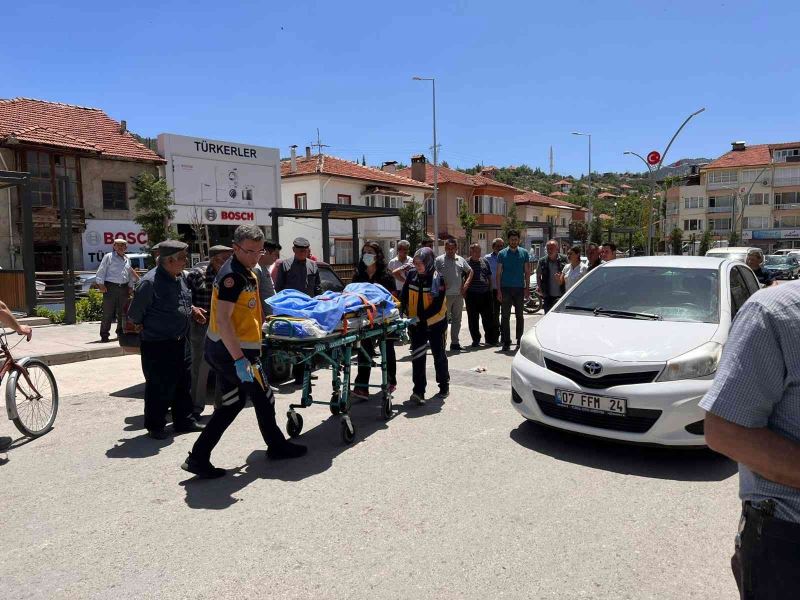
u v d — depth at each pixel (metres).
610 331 5.06
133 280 10.49
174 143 27.31
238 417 6.10
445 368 6.78
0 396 6.68
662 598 2.85
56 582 3.06
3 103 25.61
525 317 14.97
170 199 23.81
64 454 4.98
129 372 8.37
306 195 36.72
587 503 3.90
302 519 3.72
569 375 4.78
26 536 3.55
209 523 3.69
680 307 5.38
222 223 29.20
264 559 3.25
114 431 5.62
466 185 49.06
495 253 11.11
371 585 2.98
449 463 4.65
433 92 35.47
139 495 4.13
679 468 4.48
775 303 1.61
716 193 72.62
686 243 71.31
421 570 3.11
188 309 5.54
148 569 3.16
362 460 4.75
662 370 4.44
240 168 29.92
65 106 27.75
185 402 5.62
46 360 8.84
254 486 4.26
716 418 1.67
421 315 6.41
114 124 28.20
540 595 2.88
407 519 3.70
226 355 4.38
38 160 23.77
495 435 5.34
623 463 4.60
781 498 1.64
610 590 2.91
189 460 4.42
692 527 3.56
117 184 26.02
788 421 1.61
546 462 4.64
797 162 68.25
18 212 23.17
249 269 4.46
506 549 3.32
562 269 10.25
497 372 8.26
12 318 5.06
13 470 4.62
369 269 7.41
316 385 7.38
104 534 3.56
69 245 13.01
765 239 69.88
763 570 1.65
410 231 39.38
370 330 5.69
